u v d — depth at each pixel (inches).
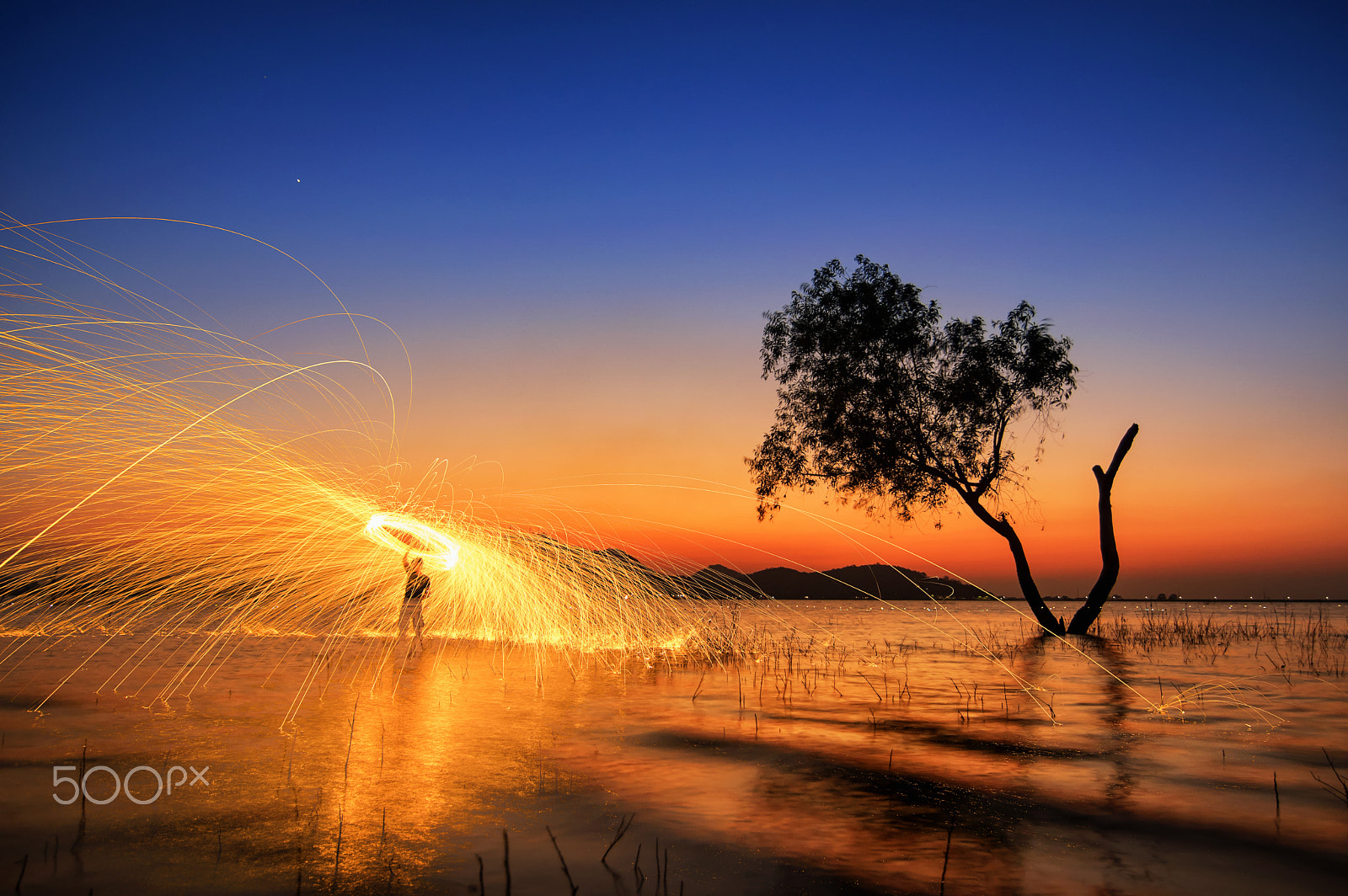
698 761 277.0
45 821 204.4
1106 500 1084.5
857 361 1165.7
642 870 178.2
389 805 220.8
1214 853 194.5
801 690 456.4
